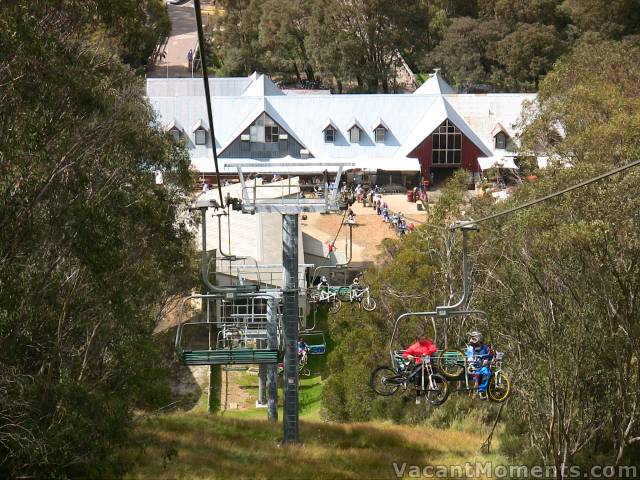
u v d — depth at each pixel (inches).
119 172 2928.2
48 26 2694.4
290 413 3132.4
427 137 7308.1
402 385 2199.8
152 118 3624.5
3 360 2304.4
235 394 4357.8
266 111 7293.3
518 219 2972.4
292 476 2864.2
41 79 2477.9
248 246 5088.6
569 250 2834.6
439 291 3826.3
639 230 2832.2
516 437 3299.7
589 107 4040.4
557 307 2883.9
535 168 4453.7
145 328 2908.5
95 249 2493.8
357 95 7559.1
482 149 7347.4
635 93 4490.7
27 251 2401.6
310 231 6008.9
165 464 2738.7
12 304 2283.5
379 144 7386.8
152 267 3216.0
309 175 7096.5
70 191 2513.5
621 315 2874.0
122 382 2711.6
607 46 4803.2
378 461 3105.3
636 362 3129.9
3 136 2372.0
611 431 3051.2
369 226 6245.1
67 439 2281.0
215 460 2942.9
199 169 7135.8
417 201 6860.2
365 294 3818.9
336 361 4035.4
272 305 2999.5
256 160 7298.2
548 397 2871.6
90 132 2731.3
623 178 2854.3
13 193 2333.9
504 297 3009.4
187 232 3666.3
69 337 2632.9
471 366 2169.0
